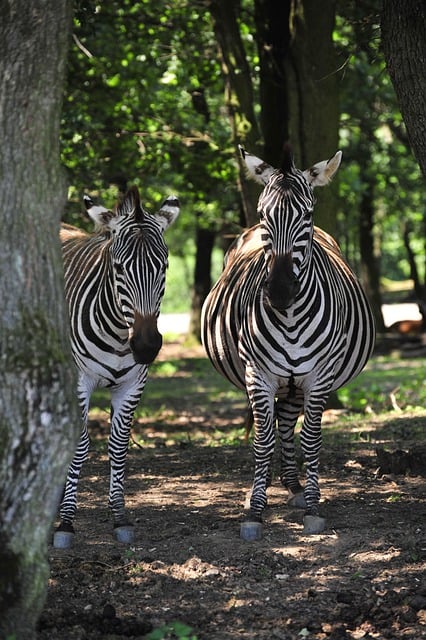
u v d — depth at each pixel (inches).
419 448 539.8
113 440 408.2
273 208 379.6
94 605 327.3
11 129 269.4
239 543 392.2
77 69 865.5
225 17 739.4
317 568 361.7
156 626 310.8
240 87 743.7
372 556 371.2
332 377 405.1
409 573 352.2
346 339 422.6
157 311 365.4
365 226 1627.7
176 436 715.4
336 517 426.9
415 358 1357.0
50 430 266.2
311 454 409.4
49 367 267.7
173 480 519.8
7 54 270.1
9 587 265.0
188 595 336.8
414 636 301.9
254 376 403.9
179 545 391.5
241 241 492.4
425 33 420.5
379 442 601.3
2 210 269.3
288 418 460.8
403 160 1525.6
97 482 519.2
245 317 404.8
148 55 850.1
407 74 425.4
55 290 276.5
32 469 264.5
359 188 1262.3
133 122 888.3
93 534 411.5
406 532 398.9
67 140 822.5
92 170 868.0
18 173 270.1
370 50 604.1
